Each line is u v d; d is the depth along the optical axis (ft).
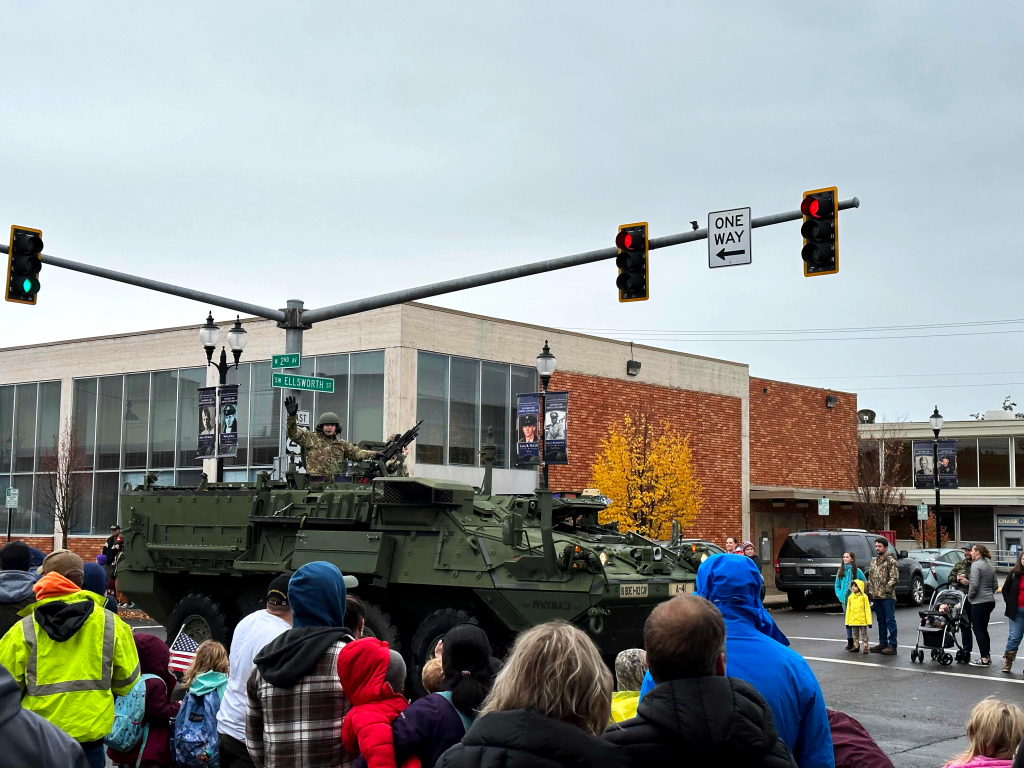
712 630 12.00
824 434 127.54
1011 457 163.43
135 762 21.68
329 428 51.16
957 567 58.03
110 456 106.42
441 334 88.22
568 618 39.70
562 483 95.55
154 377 104.22
